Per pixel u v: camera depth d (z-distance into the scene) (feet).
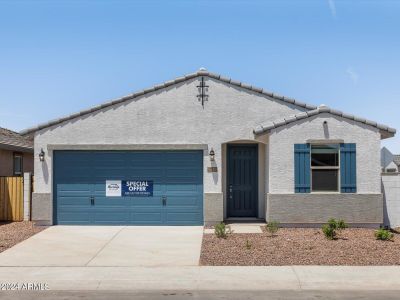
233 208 58.18
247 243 43.19
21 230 52.90
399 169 94.17
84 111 55.88
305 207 52.44
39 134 56.18
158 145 55.77
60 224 56.13
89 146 55.98
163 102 56.03
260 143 57.77
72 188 56.34
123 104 56.13
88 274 35.09
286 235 48.37
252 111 55.77
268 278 33.73
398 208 55.06
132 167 56.39
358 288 31.71
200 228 54.03
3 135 79.20
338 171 52.90
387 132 53.21
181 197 56.13
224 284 32.55
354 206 52.44
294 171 52.80
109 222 56.13
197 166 56.24
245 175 58.23
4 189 60.13
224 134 55.67
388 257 39.40
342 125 52.90
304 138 52.90
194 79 56.08
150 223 56.08
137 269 36.42
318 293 30.58
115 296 29.96
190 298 29.40
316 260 38.50
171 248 43.57
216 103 55.88
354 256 39.68
